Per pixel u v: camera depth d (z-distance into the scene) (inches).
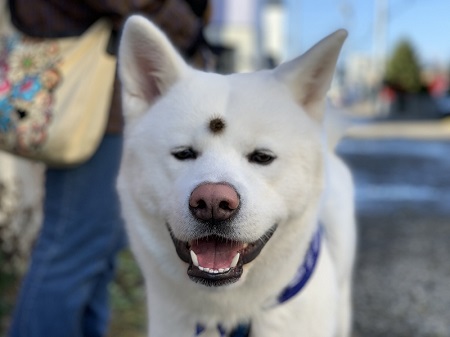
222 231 16.8
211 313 19.4
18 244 36.9
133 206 19.2
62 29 22.7
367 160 102.1
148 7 23.6
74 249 23.9
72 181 23.5
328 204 23.6
